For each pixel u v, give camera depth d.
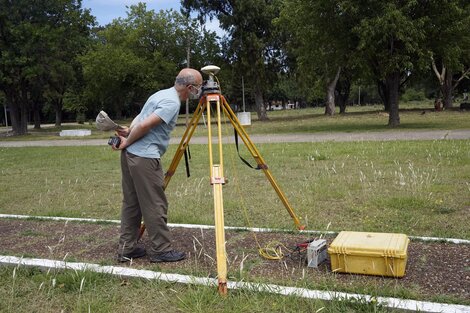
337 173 9.48
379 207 6.46
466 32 21.48
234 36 36.91
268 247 4.76
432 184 7.73
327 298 3.45
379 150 12.88
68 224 6.05
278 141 18.22
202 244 4.99
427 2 20.50
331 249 3.97
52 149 19.48
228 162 12.07
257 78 38.47
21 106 36.47
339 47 22.77
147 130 4.24
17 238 5.45
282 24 33.19
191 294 3.63
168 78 40.12
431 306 3.23
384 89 40.03
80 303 3.63
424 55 20.86
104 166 12.77
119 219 6.45
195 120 4.57
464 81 49.91
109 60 37.91
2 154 17.77
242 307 3.44
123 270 4.19
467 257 4.21
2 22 31.53
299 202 6.98
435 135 17.08
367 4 20.47
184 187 8.65
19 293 3.92
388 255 3.78
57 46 34.47
